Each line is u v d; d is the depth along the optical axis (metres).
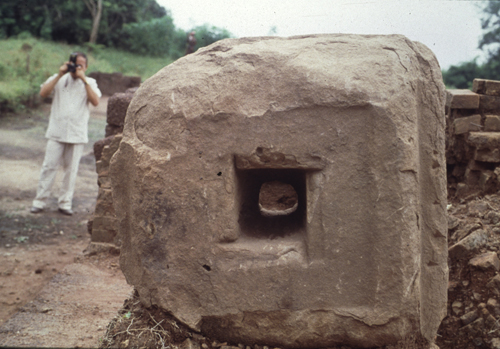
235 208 2.10
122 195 2.22
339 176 1.97
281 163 2.00
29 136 9.18
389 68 1.98
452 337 2.51
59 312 2.82
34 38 16.41
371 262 2.00
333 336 2.08
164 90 2.11
